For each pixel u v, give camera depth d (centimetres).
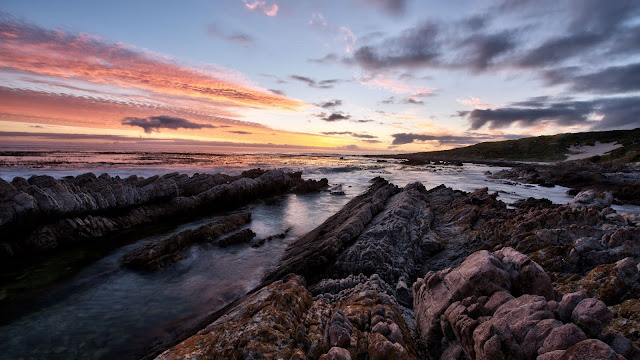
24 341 848
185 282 1230
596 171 4522
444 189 2738
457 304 586
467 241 1374
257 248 1634
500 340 456
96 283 1209
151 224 2086
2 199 1377
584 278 758
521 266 603
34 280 1215
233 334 550
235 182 2917
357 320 630
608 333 427
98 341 856
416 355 571
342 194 3625
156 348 807
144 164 5597
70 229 1598
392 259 1195
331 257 1262
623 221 1367
